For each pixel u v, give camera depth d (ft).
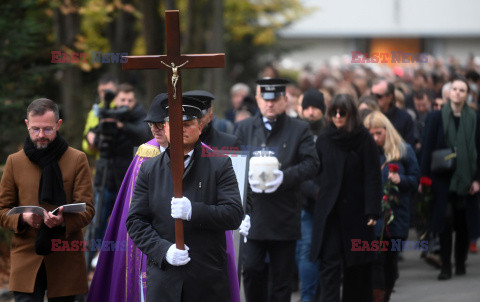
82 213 47.47
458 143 78.13
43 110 46.93
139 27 163.43
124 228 48.91
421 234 82.28
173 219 41.27
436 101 90.89
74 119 113.60
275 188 59.72
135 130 73.20
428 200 79.66
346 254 60.49
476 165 78.54
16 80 89.97
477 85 110.93
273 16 216.33
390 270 66.54
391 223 66.39
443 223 78.79
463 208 79.36
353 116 60.29
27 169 47.73
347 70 189.98
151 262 41.83
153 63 39.52
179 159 39.99
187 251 40.60
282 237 61.11
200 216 40.14
